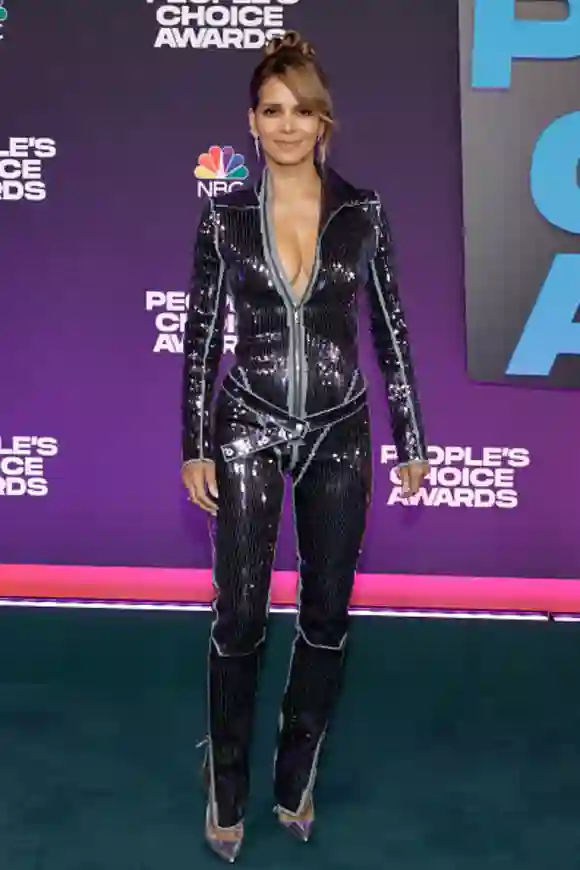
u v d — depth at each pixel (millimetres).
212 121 3637
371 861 2121
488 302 3682
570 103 3553
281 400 1967
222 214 1973
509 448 3785
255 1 3561
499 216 3625
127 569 3885
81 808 2312
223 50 3598
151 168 3672
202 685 3016
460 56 3545
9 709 2826
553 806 2348
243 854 2143
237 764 2109
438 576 3850
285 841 2199
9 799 2346
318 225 1948
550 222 3617
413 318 3725
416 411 2141
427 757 2582
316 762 2191
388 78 3592
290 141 1879
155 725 2742
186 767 2516
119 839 2189
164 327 3770
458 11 3527
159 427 3824
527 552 3834
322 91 1889
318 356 1963
